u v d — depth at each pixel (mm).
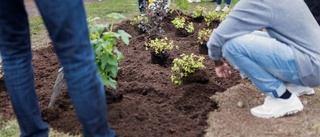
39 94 3904
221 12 8234
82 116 2320
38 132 2773
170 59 4922
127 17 7484
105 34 3512
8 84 2633
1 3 2432
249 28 3176
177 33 5926
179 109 3596
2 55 2633
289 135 3115
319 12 4547
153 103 3703
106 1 9984
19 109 2666
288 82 3445
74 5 2150
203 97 3752
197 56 4641
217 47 3291
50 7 2131
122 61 4918
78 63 2223
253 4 3146
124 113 3443
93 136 2396
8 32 2527
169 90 3943
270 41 3211
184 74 4121
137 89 3969
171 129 3201
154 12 5758
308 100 3703
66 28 2162
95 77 2291
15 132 3318
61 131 3258
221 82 4133
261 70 3264
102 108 2355
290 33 3197
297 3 3225
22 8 2518
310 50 3221
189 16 6711
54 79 4406
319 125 3230
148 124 3289
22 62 2619
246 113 3479
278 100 3363
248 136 3119
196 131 3195
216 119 3381
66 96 3816
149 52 5246
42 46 5746
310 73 3223
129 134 3123
